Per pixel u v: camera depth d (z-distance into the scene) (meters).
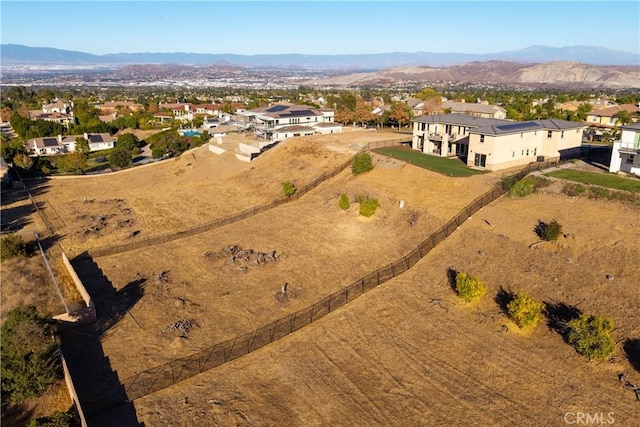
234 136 93.25
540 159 57.97
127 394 25.36
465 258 37.22
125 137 107.12
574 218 38.34
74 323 31.86
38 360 25.08
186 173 78.12
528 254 35.72
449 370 26.42
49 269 42.09
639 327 27.31
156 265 42.06
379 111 129.38
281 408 24.30
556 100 169.38
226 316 33.16
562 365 25.97
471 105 114.38
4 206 64.38
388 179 55.34
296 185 62.09
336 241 44.28
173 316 33.31
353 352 28.42
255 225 50.41
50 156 102.44
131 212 59.53
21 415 23.86
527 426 22.44
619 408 22.92
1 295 37.22
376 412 23.81
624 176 46.22
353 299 34.03
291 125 97.62
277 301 34.69
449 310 31.69
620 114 97.06
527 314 28.34
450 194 48.12
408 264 37.94
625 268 31.75
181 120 149.38
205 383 26.30
